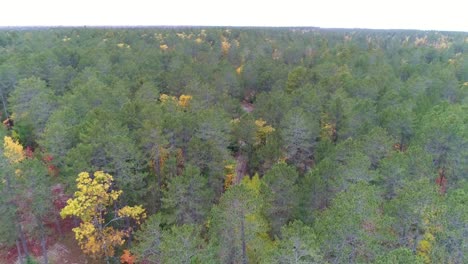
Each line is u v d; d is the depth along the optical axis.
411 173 38.41
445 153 44.72
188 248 27.81
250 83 93.50
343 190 33.88
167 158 45.81
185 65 84.62
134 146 39.25
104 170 36.91
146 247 32.19
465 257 25.50
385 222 27.97
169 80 77.94
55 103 58.41
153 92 64.62
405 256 22.62
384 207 32.59
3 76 71.06
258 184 43.44
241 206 30.27
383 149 44.00
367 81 70.75
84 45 114.75
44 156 45.72
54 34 142.25
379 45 156.50
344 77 76.44
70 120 49.91
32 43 113.62
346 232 25.77
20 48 105.12
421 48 132.88
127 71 81.44
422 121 52.34
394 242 29.97
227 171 49.66
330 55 108.56
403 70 96.62
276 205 37.22
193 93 70.12
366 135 45.75
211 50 121.06
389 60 112.56
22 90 59.91
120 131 42.31
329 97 69.06
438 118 48.66
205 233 37.84
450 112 53.22
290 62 121.00
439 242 26.94
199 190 36.62
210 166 42.41
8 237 34.88
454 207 28.19
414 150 39.31
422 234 31.27
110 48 105.56
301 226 27.11
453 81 79.38
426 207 28.77
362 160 37.47
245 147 57.22
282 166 37.56
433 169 39.69
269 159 49.22
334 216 27.48
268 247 32.56
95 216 34.25
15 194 33.84
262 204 33.62
